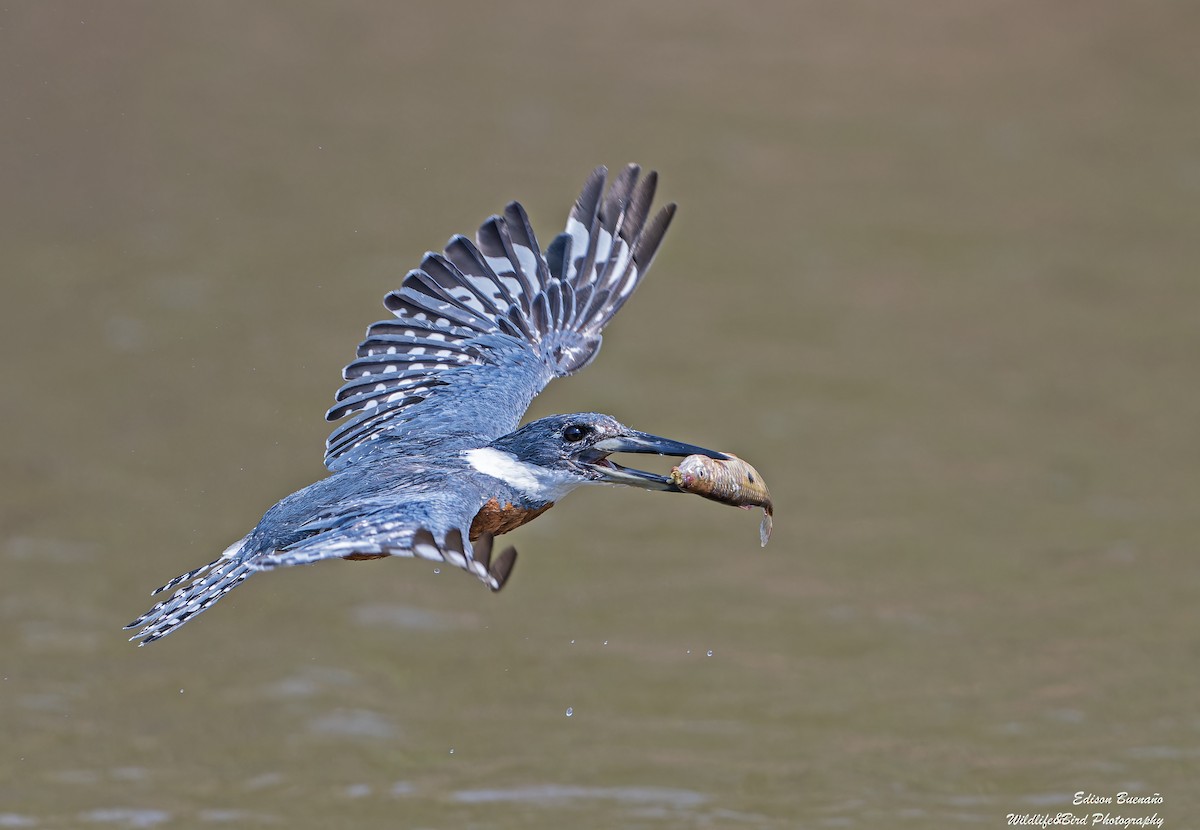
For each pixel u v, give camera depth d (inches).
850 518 573.9
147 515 563.2
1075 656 484.1
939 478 602.5
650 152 942.4
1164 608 511.2
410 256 802.8
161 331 714.2
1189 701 458.3
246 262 789.2
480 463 311.7
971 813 407.2
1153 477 603.2
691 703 462.3
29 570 523.5
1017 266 820.0
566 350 354.0
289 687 472.4
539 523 577.6
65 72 981.8
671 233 843.4
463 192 877.8
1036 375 696.4
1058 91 1063.6
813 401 662.5
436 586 539.5
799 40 1136.2
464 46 1102.4
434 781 426.0
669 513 586.2
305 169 900.0
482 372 339.9
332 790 420.2
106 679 472.7
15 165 876.6
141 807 409.7
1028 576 533.3
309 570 546.9
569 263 368.2
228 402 649.0
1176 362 711.1
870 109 1027.3
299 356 693.3
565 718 457.4
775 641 498.0
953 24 1165.1
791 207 882.1
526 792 420.2
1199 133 997.8
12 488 574.9
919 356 713.0
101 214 836.6
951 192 909.2
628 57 1095.6
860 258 825.5
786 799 414.9
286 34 1098.1
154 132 927.0
